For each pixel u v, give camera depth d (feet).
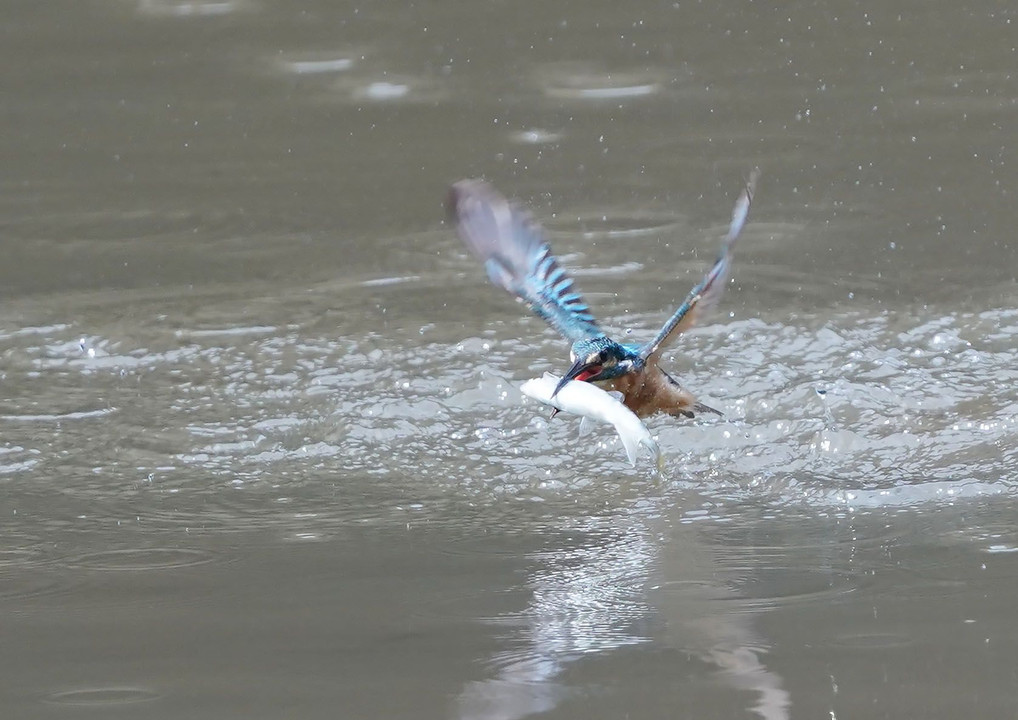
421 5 70.23
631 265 47.26
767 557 29.17
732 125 58.03
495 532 31.81
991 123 56.59
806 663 22.52
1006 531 30.37
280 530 32.07
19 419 38.99
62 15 70.90
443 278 46.68
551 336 42.45
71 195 54.80
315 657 23.61
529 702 21.27
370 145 57.82
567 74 62.85
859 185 52.65
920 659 22.61
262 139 58.85
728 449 36.42
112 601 27.12
